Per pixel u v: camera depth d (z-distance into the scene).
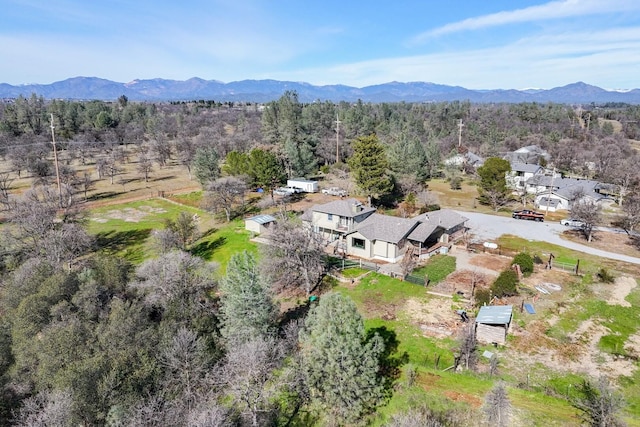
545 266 38.75
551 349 26.25
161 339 23.64
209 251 47.00
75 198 61.66
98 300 28.19
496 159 61.47
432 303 32.28
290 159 76.56
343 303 20.86
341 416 20.56
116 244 51.16
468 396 22.19
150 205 67.19
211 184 56.66
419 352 26.52
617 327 28.59
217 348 25.39
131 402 19.53
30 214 42.59
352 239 43.06
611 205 64.25
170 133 131.00
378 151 58.47
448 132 135.12
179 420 18.83
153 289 28.83
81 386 19.72
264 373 21.92
